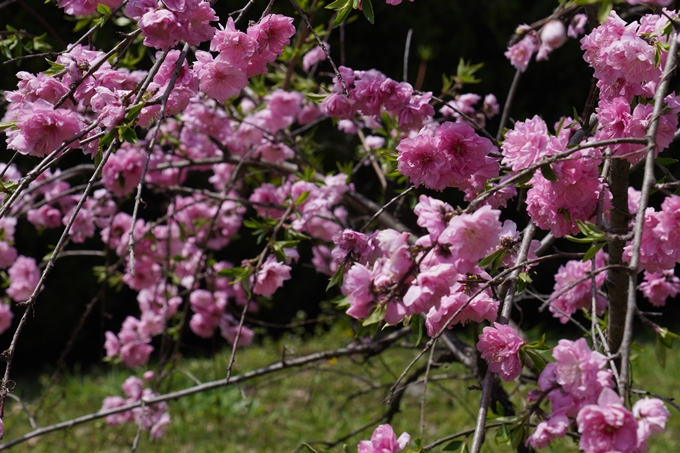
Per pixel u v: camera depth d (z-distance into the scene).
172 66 1.60
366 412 4.95
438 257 1.21
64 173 2.84
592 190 1.36
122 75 1.58
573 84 5.32
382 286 1.23
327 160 5.45
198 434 4.77
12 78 4.70
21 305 1.33
